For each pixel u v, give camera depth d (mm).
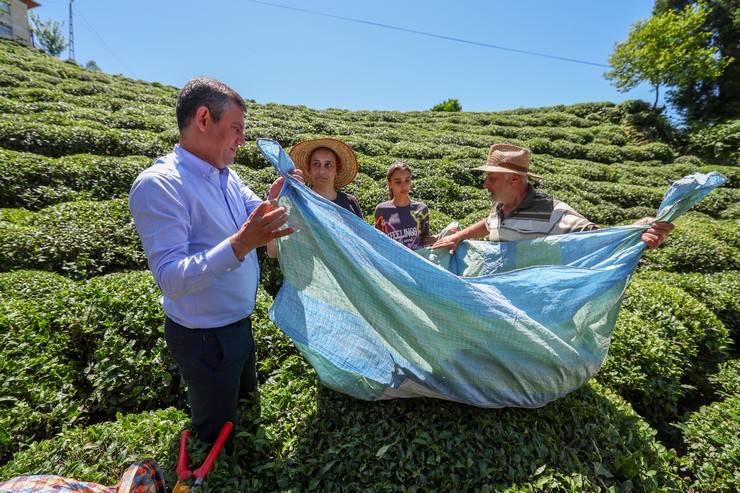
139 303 3891
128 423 2764
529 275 2748
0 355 3152
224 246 1877
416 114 23844
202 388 2410
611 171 14023
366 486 2350
